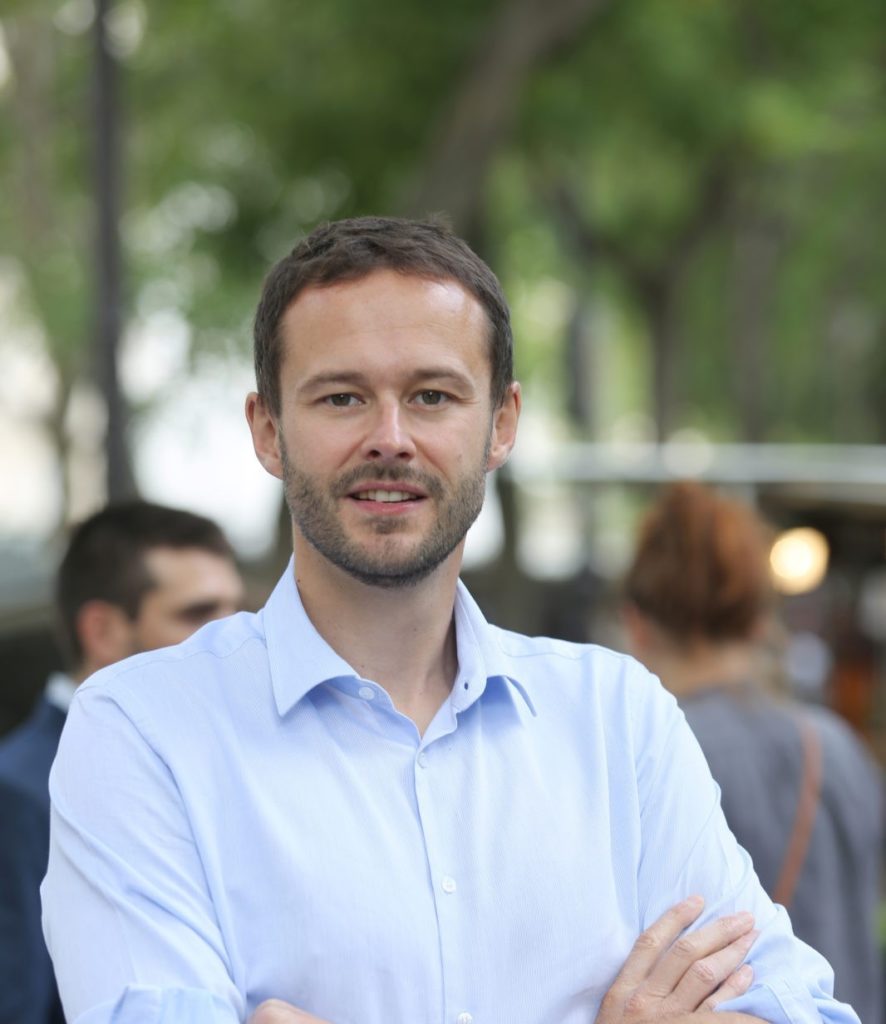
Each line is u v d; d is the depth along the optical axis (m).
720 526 3.59
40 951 3.37
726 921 2.38
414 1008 2.17
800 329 32.41
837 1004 2.38
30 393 18.95
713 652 3.55
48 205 17.12
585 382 27.42
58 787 2.25
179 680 2.30
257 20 15.49
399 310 2.24
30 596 9.05
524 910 2.26
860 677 10.67
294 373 2.26
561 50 15.62
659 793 2.47
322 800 2.23
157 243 16.47
